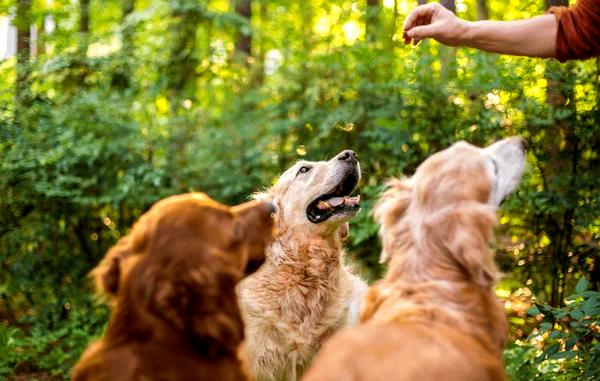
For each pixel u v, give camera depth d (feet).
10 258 11.88
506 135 10.82
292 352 7.02
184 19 16.17
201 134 13.10
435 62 11.82
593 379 6.29
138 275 4.34
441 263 4.65
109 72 14.43
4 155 11.52
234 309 4.34
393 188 5.10
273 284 7.02
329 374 3.56
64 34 16.26
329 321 7.13
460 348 3.86
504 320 4.69
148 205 12.26
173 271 4.28
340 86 12.34
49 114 12.22
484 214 4.65
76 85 14.32
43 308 11.57
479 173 4.85
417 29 6.06
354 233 10.78
